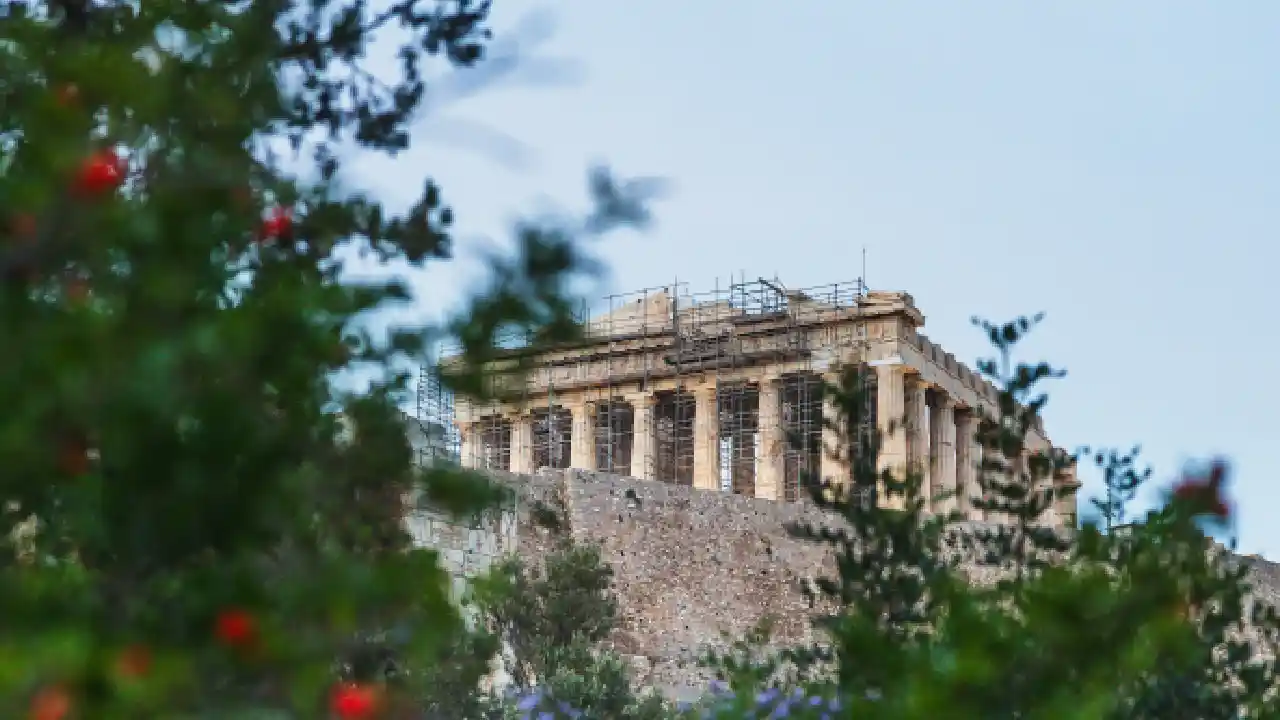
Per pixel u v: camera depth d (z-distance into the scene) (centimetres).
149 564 3189
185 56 3856
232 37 3897
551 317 3691
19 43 3562
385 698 3247
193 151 3450
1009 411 5653
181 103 3541
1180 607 4178
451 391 3775
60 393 2788
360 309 3388
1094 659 3681
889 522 5472
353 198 4200
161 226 2983
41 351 2788
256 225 3788
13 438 2800
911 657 3712
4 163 3281
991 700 3609
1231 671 6088
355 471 3781
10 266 2898
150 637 3033
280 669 3036
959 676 3497
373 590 3172
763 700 6412
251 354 3091
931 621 5322
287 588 3133
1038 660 3631
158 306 2955
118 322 2872
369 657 4062
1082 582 3750
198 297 3284
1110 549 4581
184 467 3066
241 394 3097
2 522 4038
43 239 2902
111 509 3100
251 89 3912
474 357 3769
